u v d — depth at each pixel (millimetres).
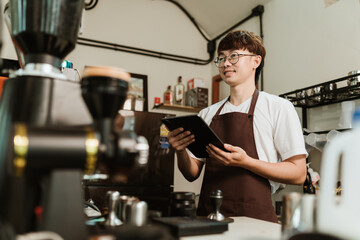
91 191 2541
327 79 2584
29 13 584
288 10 3121
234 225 860
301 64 2885
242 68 1577
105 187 2598
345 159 493
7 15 767
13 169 471
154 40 4129
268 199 1392
